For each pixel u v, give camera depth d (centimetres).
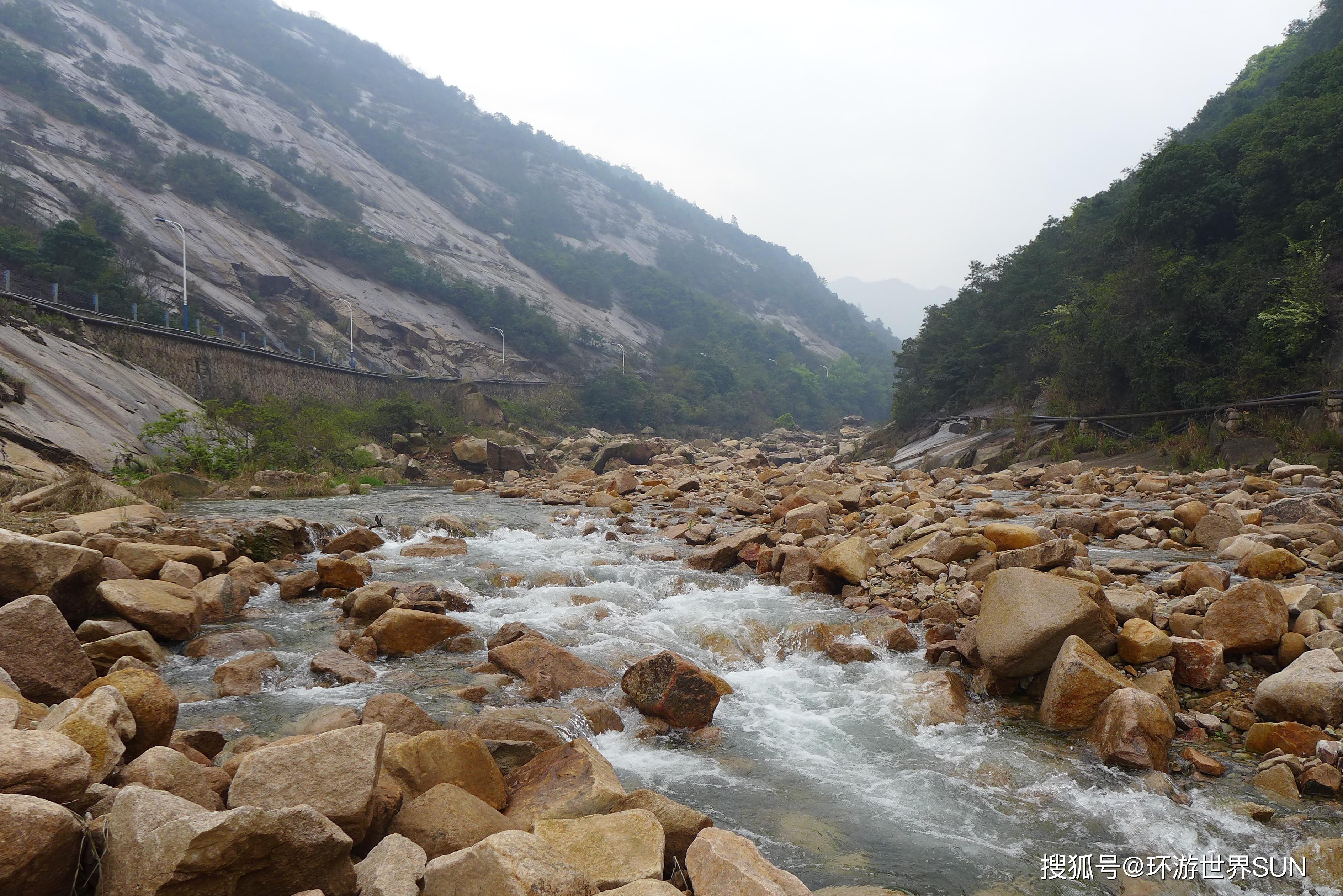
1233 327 2955
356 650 801
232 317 6956
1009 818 530
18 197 6022
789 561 1127
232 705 658
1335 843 463
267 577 1101
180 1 17962
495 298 11375
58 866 314
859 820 527
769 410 13562
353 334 8088
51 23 10956
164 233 7881
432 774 481
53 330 2853
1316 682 597
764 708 719
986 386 5184
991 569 988
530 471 4272
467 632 859
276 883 333
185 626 814
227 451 2547
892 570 1073
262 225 10012
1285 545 1062
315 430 3572
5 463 1659
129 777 386
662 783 571
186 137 11338
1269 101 3816
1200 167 3438
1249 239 3161
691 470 3641
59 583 750
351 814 393
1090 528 1316
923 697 710
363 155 16662
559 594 1048
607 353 12769
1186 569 902
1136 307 3325
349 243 10556
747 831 509
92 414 2367
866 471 2842
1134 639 717
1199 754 592
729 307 19450
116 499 1441
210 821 315
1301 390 2514
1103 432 3325
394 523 1612
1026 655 707
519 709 632
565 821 429
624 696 701
